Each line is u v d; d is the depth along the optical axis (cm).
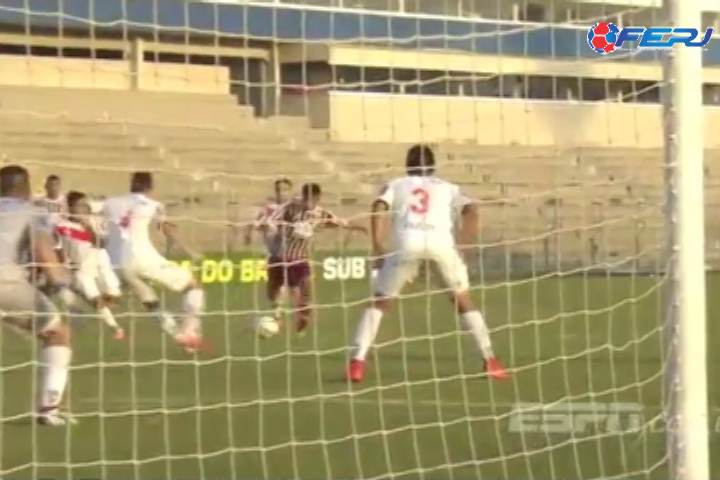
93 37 3550
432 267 3916
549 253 5581
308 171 8275
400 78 5784
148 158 8731
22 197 3153
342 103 8056
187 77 9050
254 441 2906
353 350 3775
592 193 5297
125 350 4522
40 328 3116
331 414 3234
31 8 3403
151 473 2609
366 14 3094
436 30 3158
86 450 2814
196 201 8094
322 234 6619
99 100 8988
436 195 3781
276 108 8662
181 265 5100
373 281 3812
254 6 2777
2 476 2566
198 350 4328
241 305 6012
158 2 3056
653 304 5306
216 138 8750
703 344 2091
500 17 2761
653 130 4941
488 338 3797
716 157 5731
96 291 4422
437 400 3359
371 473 2619
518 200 4062
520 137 5709
